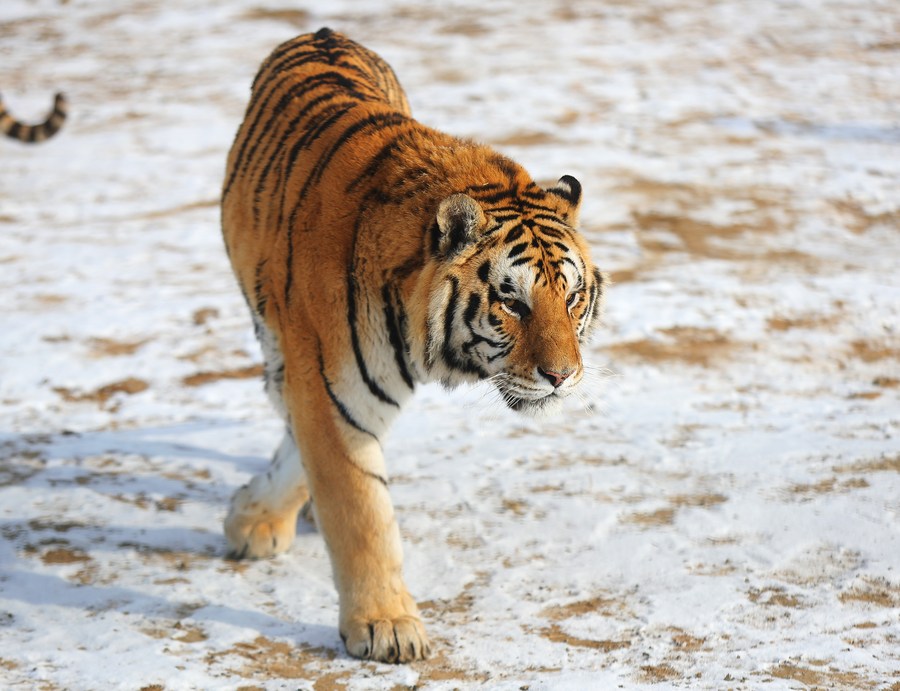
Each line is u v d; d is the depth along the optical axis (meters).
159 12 37.47
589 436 12.61
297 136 8.67
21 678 7.18
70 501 10.59
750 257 19.19
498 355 7.42
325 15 36.09
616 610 8.47
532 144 24.83
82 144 26.50
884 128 26.11
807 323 16.25
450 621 8.31
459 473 11.41
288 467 9.17
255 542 9.35
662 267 18.56
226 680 7.28
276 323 8.36
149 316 16.69
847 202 21.72
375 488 7.75
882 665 7.49
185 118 28.05
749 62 30.83
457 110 27.08
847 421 12.98
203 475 11.45
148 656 7.54
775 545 9.59
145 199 22.92
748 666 7.50
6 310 17.06
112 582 8.88
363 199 7.75
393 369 7.70
